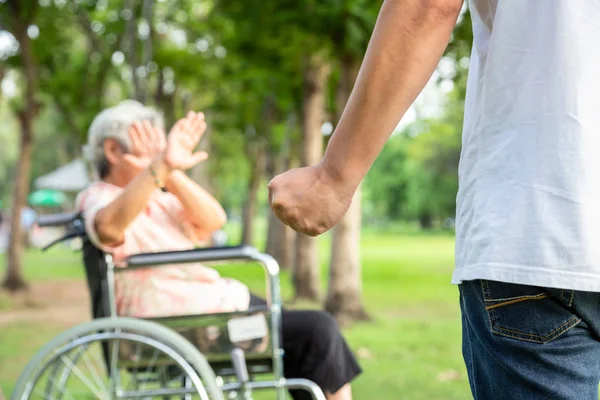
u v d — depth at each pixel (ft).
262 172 98.12
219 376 11.45
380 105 4.20
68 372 11.14
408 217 313.73
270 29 37.88
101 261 11.44
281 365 10.92
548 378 4.32
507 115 4.52
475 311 4.60
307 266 50.83
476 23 4.80
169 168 11.28
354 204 39.47
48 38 58.85
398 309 45.27
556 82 4.38
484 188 4.57
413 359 26.78
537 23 4.47
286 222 4.45
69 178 97.19
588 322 4.34
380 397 20.31
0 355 28.02
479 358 4.59
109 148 12.51
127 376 17.03
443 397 20.29
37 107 55.93
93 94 69.10
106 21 58.85
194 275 11.60
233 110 76.74
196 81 60.95
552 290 4.30
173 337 10.67
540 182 4.36
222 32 56.95
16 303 48.55
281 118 74.43
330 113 53.06
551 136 4.37
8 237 55.36
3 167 246.27
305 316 11.45
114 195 12.13
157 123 12.95
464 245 4.68
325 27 34.58
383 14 4.20
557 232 4.28
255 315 10.96
